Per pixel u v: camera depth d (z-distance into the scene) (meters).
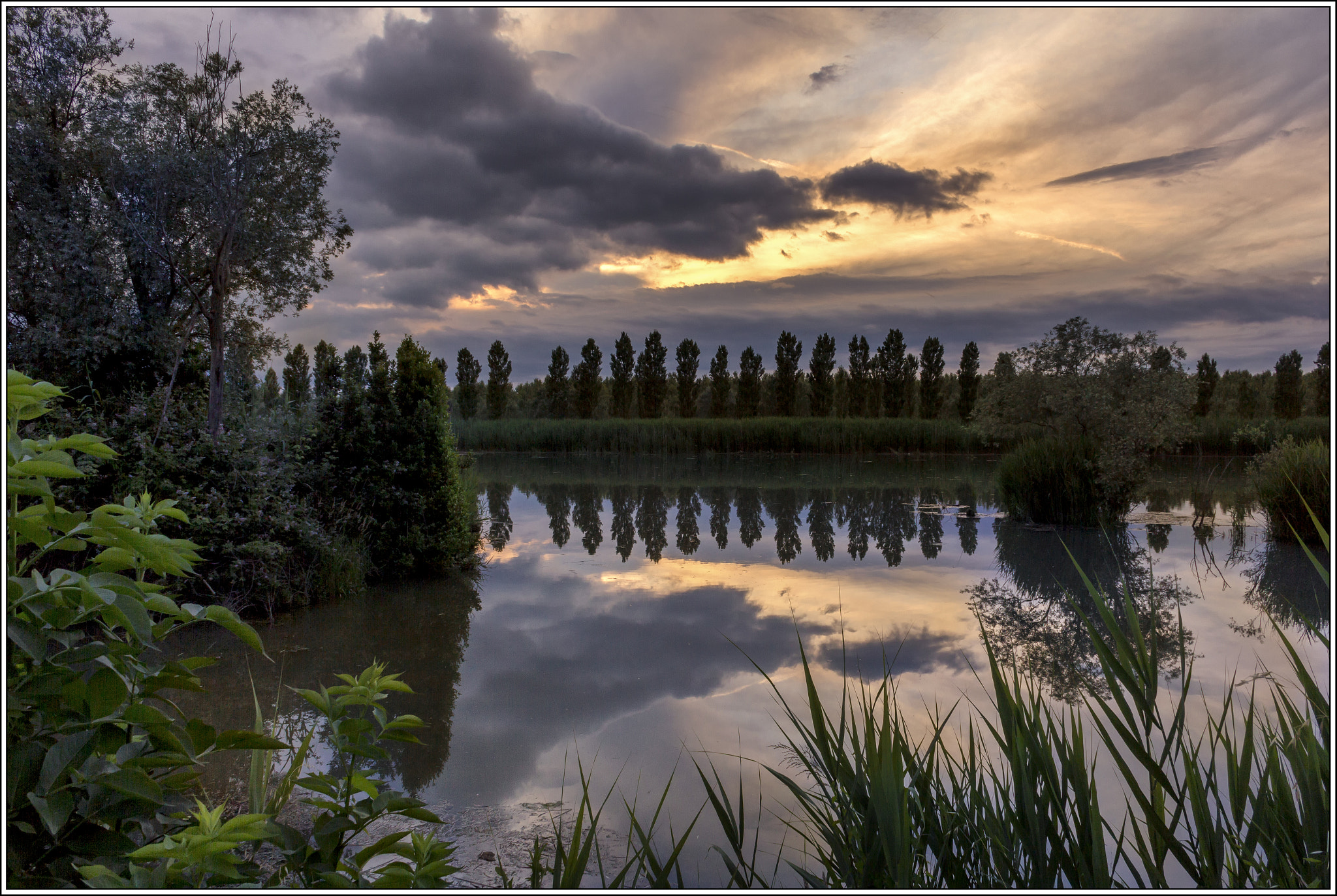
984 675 4.44
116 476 5.68
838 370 43.84
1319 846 1.81
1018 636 5.29
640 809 2.97
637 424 29.75
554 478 18.08
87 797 1.47
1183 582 6.85
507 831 2.82
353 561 6.77
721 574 7.54
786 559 8.28
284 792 1.83
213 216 7.48
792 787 2.26
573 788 3.16
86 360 7.54
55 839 1.43
